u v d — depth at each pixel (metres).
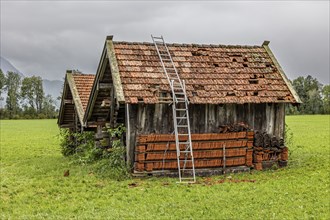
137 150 16.44
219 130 17.77
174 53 19.25
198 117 17.58
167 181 15.75
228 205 11.98
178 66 18.52
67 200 13.11
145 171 16.47
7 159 24.98
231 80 18.45
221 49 20.28
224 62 19.45
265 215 10.95
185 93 16.75
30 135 48.59
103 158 19.77
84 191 14.33
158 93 16.70
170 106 17.19
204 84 17.86
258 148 18.02
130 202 12.56
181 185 14.97
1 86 143.50
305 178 15.96
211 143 17.19
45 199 13.27
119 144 17.50
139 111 16.84
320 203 12.11
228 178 16.36
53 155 27.58
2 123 88.25
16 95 142.62
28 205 12.48
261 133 18.33
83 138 24.50
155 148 16.48
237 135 17.56
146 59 18.31
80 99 25.17
